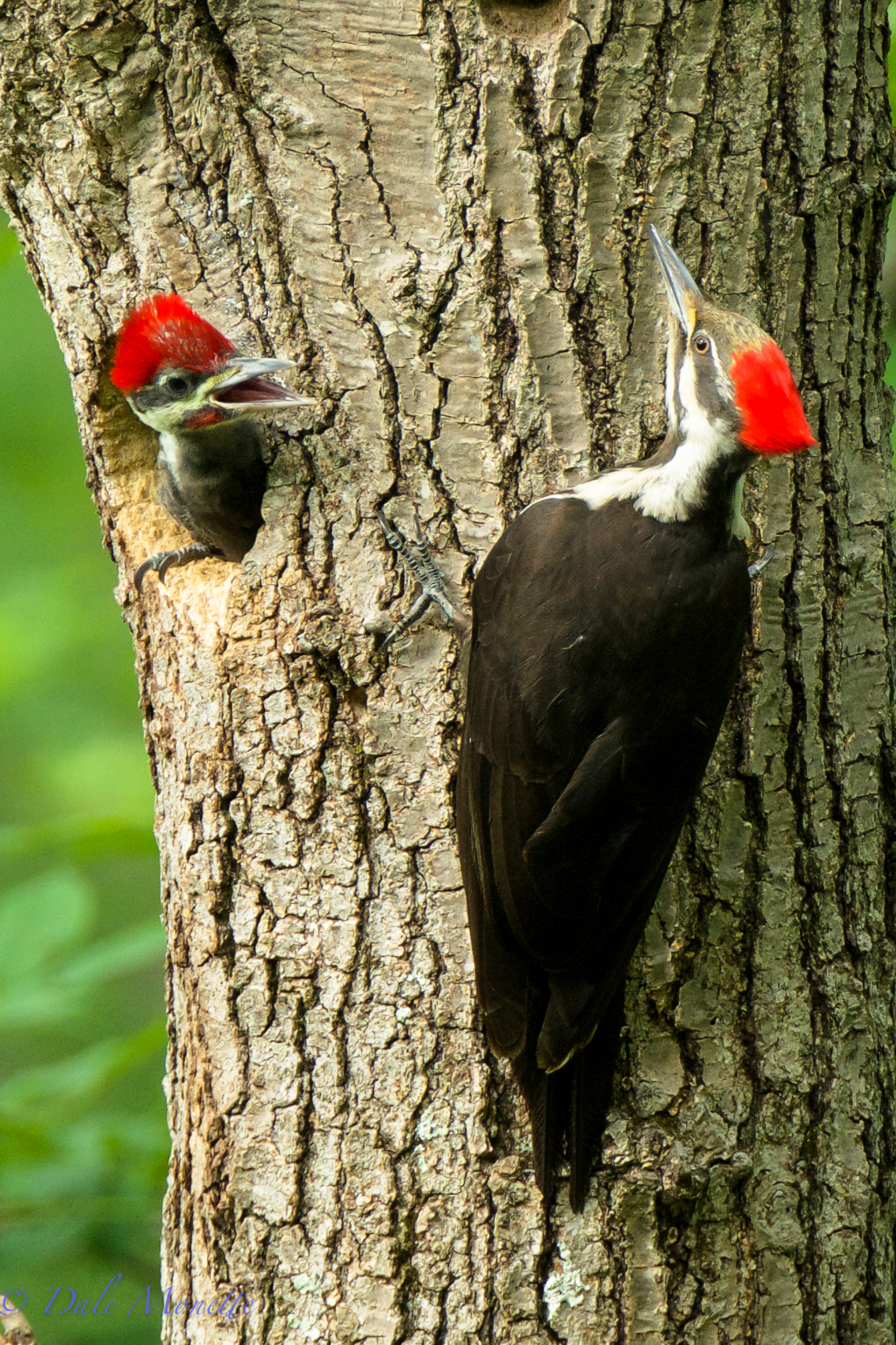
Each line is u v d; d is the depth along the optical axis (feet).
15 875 50.62
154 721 27.20
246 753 25.14
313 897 24.98
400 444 24.77
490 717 23.82
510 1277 24.12
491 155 24.23
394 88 24.41
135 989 44.24
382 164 24.59
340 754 24.85
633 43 24.07
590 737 23.57
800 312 25.07
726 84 24.41
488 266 24.39
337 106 24.64
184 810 25.95
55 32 25.49
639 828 23.27
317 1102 24.88
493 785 23.82
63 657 48.19
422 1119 24.47
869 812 25.86
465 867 23.88
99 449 28.68
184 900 26.11
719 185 24.53
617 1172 24.18
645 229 24.41
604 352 24.56
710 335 23.34
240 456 25.90
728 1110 24.61
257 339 25.49
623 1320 24.09
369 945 24.79
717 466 23.39
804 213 24.89
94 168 26.03
